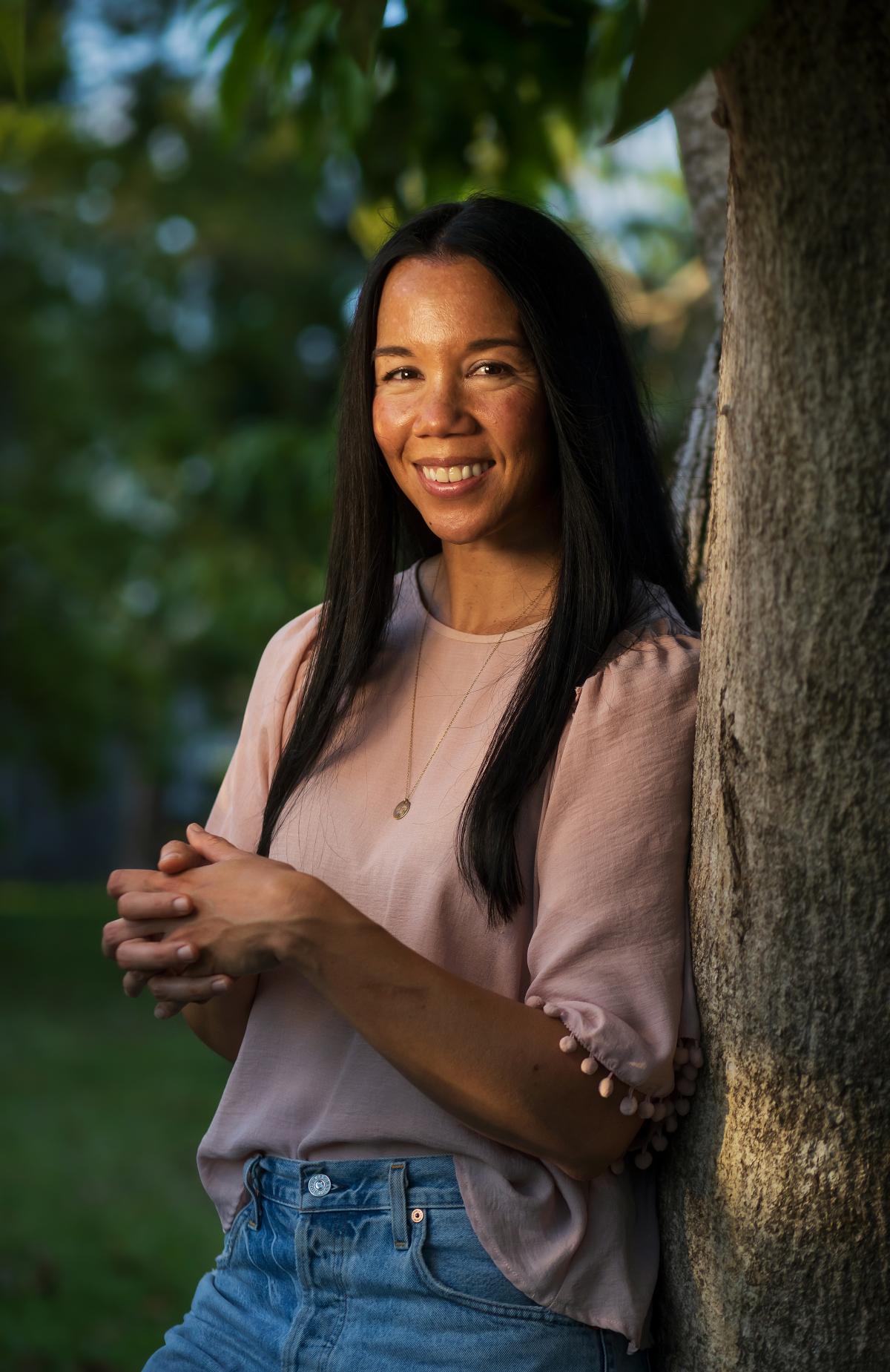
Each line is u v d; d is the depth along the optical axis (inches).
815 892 49.9
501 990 59.3
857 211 41.7
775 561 47.3
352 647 66.1
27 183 499.5
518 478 62.2
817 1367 53.6
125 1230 193.9
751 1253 54.1
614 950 56.2
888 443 44.1
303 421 617.0
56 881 978.7
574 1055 54.7
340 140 126.0
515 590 65.6
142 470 598.5
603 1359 58.3
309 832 64.1
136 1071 309.3
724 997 54.6
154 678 687.7
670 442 146.4
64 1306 164.2
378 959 54.7
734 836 52.2
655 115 31.2
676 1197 58.4
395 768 64.1
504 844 58.2
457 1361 57.3
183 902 56.4
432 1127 58.3
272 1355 60.9
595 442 62.1
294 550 232.7
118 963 57.9
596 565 61.2
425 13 110.6
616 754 58.1
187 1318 66.1
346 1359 58.7
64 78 371.6
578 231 78.4
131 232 553.3
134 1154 236.2
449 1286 57.6
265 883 56.1
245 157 508.4
